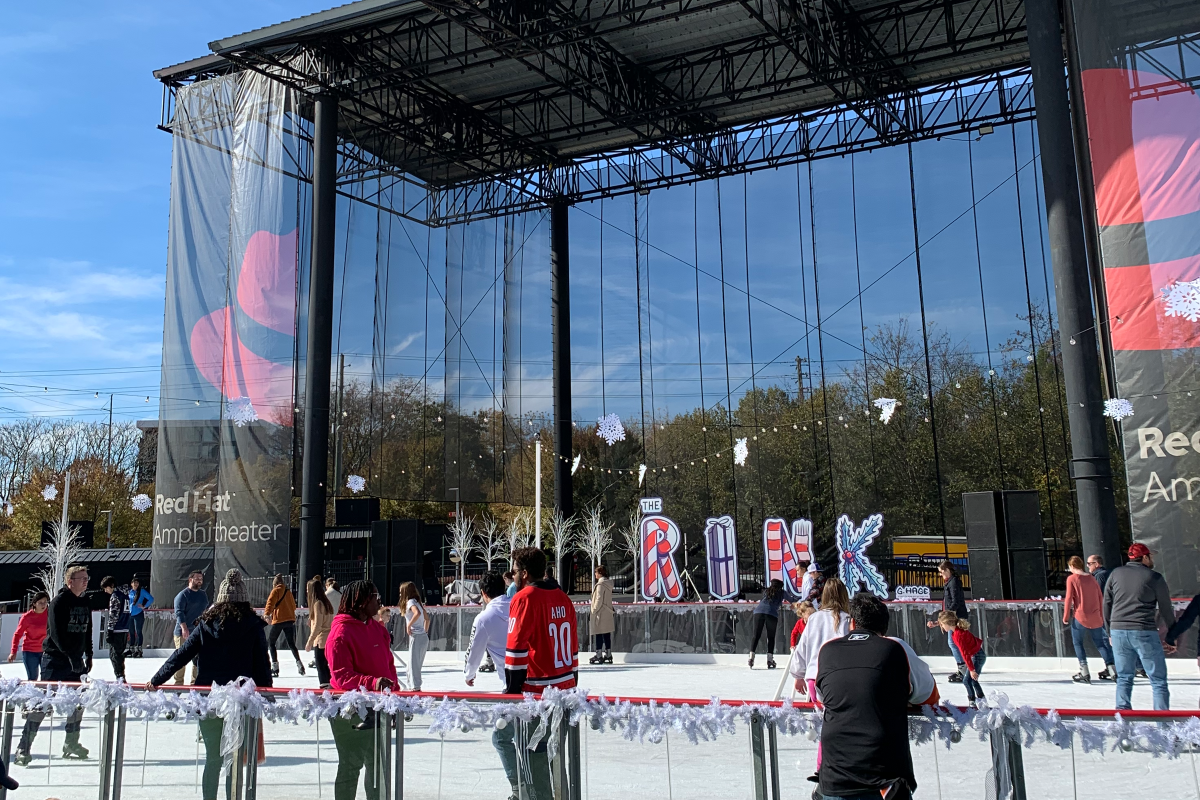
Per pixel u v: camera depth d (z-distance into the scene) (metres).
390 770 5.28
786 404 27.25
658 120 26.64
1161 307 14.22
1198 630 13.22
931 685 4.41
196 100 23.34
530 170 30.61
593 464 29.77
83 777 5.88
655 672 14.94
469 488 28.83
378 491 27.02
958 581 13.12
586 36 20.53
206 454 21.44
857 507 25.98
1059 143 16.25
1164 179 14.41
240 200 22.27
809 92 26.25
